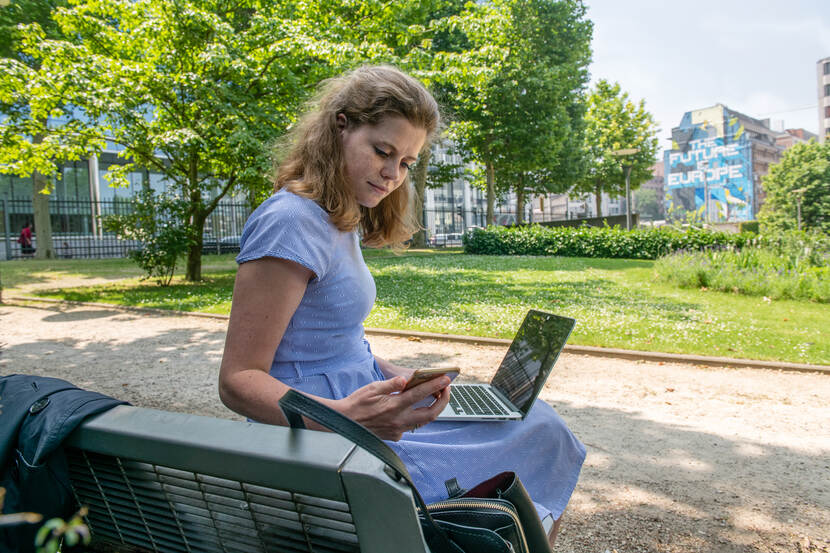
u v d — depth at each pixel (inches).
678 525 101.5
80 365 228.2
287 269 45.3
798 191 2162.9
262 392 42.4
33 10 429.4
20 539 40.4
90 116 470.9
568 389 199.6
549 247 853.2
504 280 503.8
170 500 39.5
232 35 466.6
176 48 479.2
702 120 4608.8
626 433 153.6
